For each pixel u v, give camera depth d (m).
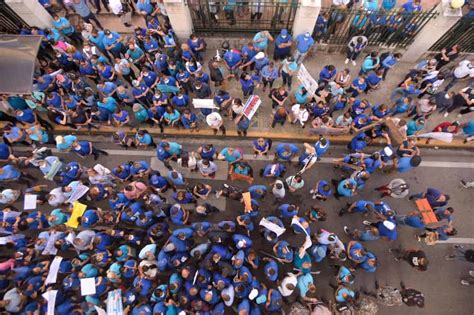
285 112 11.05
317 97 10.90
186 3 12.15
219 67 12.04
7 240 9.83
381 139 11.85
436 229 10.14
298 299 9.72
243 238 9.25
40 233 10.24
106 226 10.67
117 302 8.80
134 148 12.45
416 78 11.46
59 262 9.20
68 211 10.50
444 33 11.80
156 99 10.91
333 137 12.20
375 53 11.42
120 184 11.73
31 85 10.99
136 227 10.27
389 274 10.71
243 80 11.26
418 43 12.45
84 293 8.89
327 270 10.73
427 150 12.20
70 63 12.38
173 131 12.55
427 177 11.80
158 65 11.80
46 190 11.57
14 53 11.19
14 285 9.81
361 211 10.53
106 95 11.52
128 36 14.10
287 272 9.96
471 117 12.52
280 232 9.12
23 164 10.84
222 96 11.21
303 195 11.64
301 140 12.37
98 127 12.66
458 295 10.52
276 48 12.39
